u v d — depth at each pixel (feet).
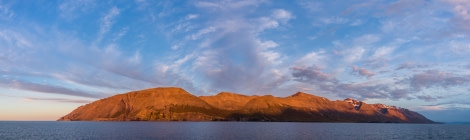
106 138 379.14
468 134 560.20
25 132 513.45
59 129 631.97
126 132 510.58
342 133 551.59
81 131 543.80
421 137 463.83
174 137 401.90
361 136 471.21
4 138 386.73
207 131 560.20
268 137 418.31
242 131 577.43
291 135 465.47
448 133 600.80
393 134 542.16
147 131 546.26
